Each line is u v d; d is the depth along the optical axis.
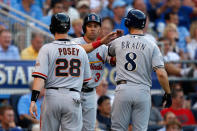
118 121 21.06
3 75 35.72
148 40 21.06
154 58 20.77
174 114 36.00
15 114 33.31
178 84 39.88
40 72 19.38
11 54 36.72
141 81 20.77
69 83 19.64
